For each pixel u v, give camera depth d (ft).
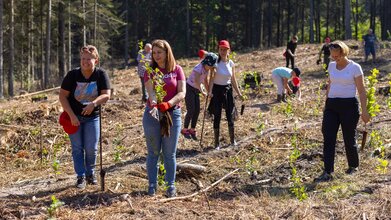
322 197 17.47
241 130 31.12
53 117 37.32
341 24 200.34
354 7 196.75
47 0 95.76
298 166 22.53
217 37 183.21
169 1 167.53
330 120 20.27
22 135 32.35
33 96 55.11
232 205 17.04
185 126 27.78
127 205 17.16
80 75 19.38
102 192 18.98
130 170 22.91
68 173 24.32
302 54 87.45
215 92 26.43
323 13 205.87
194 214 16.20
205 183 21.01
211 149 26.94
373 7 180.14
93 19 120.37
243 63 82.17
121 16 155.43
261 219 15.44
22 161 27.76
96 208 17.11
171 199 17.87
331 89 20.34
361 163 22.04
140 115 38.78
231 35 181.68
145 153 27.66
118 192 19.10
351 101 20.04
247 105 41.60
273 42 197.26
